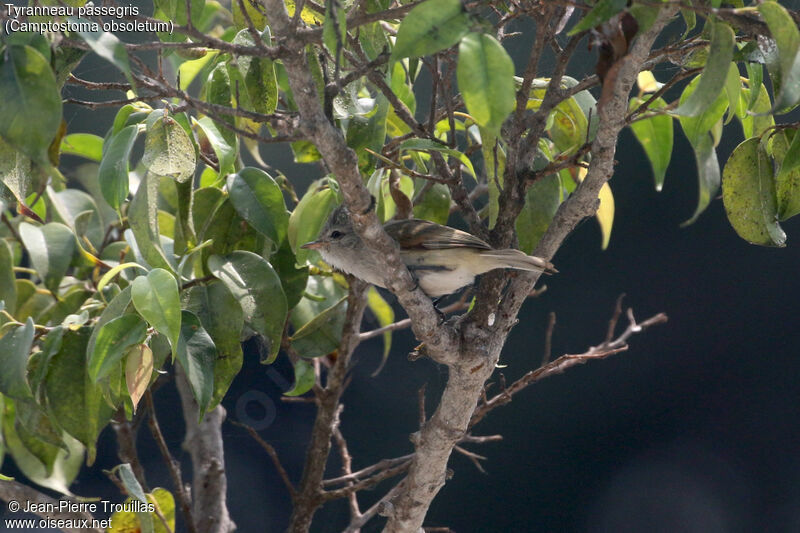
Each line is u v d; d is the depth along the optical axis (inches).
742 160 231.9
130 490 233.5
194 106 185.0
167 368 465.1
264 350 301.1
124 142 235.0
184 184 258.4
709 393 487.5
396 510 267.6
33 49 165.2
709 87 172.6
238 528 467.2
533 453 484.4
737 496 466.0
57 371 240.4
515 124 218.5
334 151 183.0
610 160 211.0
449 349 225.3
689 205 502.9
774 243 233.5
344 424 489.1
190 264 285.7
